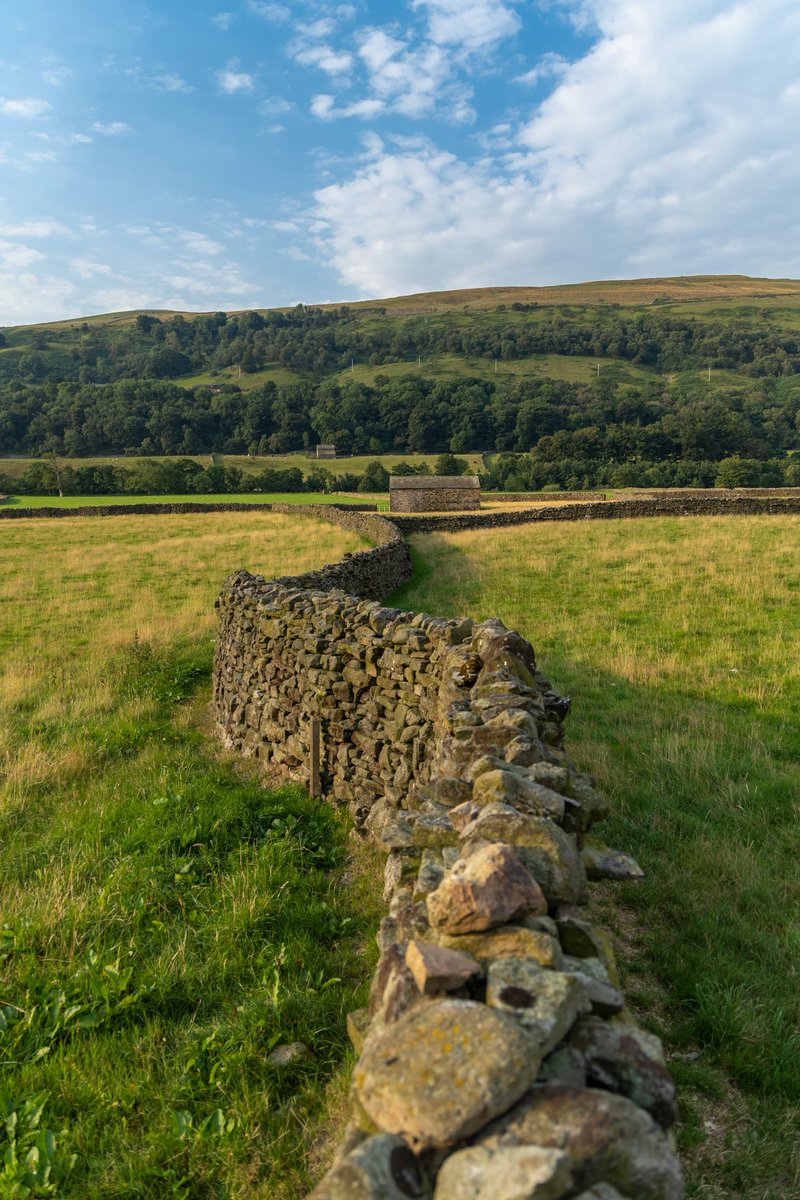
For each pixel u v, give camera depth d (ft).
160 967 15.39
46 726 35.76
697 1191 10.03
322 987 14.76
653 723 28.07
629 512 111.14
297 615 28.35
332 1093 12.12
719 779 22.84
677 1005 13.62
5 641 55.11
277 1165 10.86
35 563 94.17
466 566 73.00
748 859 18.31
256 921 16.71
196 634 53.72
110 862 20.71
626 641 40.19
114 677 43.83
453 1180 4.88
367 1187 4.91
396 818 12.62
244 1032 13.41
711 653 37.14
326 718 24.82
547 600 52.44
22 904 18.65
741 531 80.79
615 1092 6.18
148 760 30.12
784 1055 12.23
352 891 18.80
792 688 31.48
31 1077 12.91
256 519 145.48
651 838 19.56
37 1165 10.97
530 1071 5.66
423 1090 5.59
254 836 22.02
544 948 7.43
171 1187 10.73
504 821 10.07
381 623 23.99
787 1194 10.03
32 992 15.01
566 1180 4.69
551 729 15.69
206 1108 12.05
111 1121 12.00
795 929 15.67
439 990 7.02
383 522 100.12
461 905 8.05
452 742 15.02
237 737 31.96
